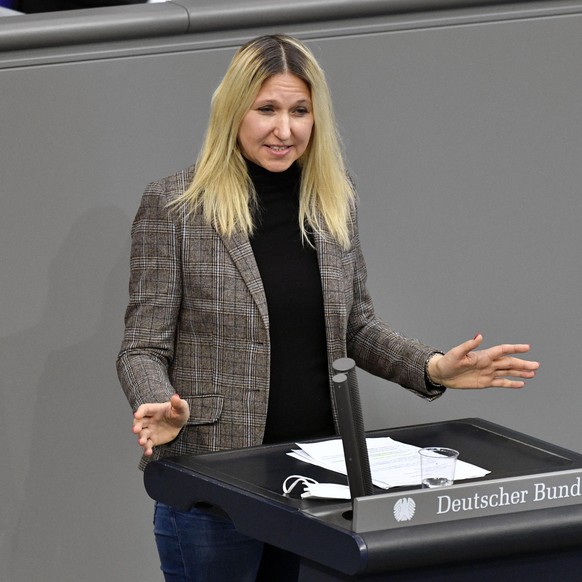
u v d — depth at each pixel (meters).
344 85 12.02
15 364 11.48
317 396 9.21
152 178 11.60
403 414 12.54
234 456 8.17
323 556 6.68
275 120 8.98
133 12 11.35
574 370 13.00
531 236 12.73
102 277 11.61
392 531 6.60
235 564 8.63
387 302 12.43
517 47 12.44
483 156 12.51
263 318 8.99
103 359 11.72
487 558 6.95
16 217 11.31
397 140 12.25
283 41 9.13
